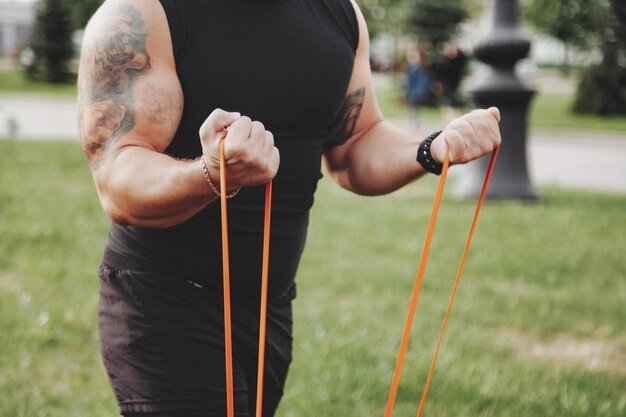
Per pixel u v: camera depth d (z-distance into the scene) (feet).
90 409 10.57
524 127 28.35
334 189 30.25
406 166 6.18
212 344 5.85
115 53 5.36
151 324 5.76
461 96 80.33
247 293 6.07
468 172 28.91
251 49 5.64
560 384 11.69
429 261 18.57
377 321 14.19
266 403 6.43
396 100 89.40
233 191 4.59
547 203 27.86
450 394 11.16
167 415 5.75
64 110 63.10
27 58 93.40
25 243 18.72
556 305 15.52
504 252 19.58
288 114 5.82
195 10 5.53
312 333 13.35
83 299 14.82
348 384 11.25
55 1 92.27
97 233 20.04
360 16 6.52
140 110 5.33
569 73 155.43
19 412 10.22
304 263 18.03
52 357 12.37
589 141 54.70
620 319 14.97
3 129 45.68
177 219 4.99
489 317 14.69
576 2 82.58
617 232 22.59
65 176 29.55
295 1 5.93
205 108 5.59
